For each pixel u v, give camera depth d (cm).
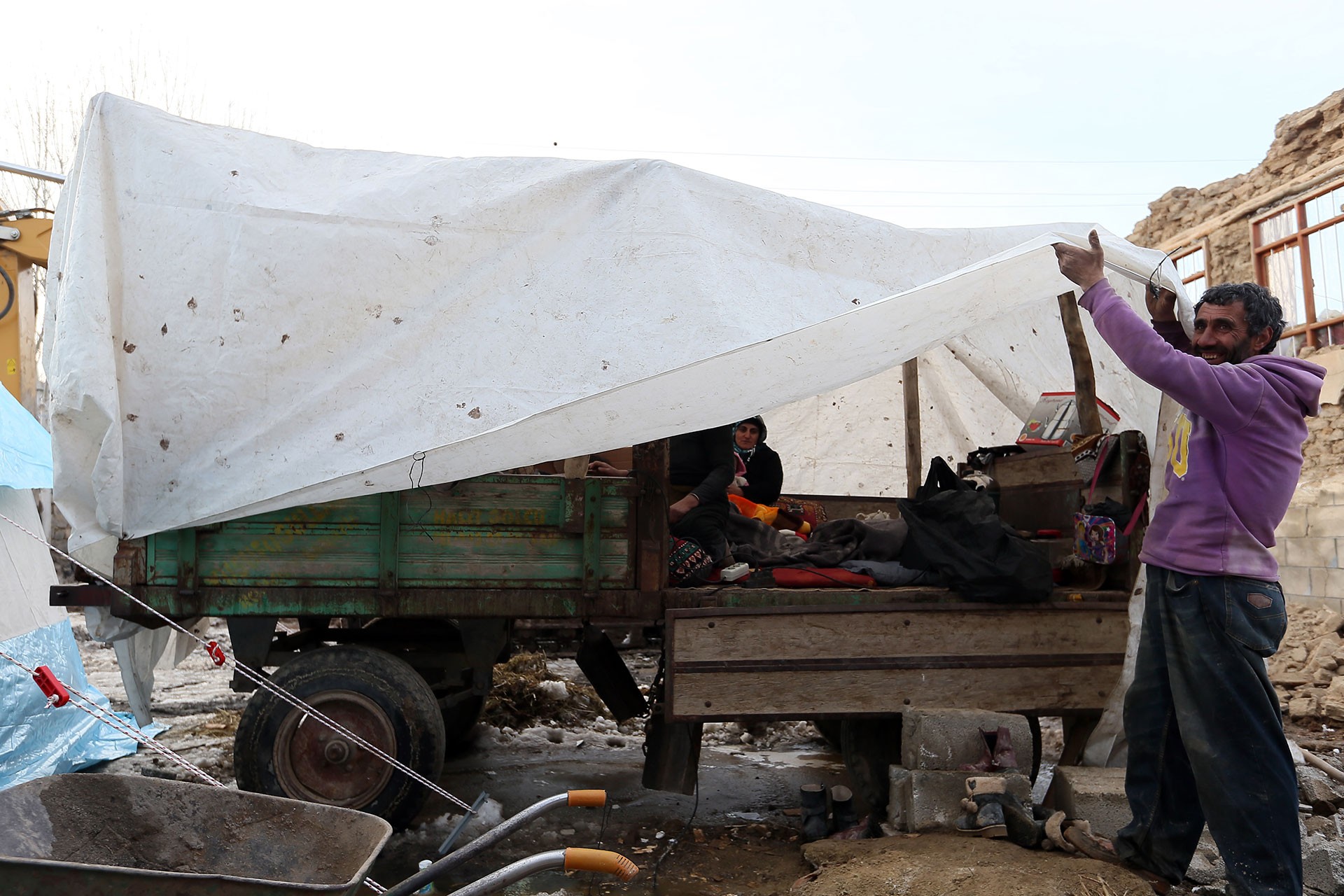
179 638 472
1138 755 332
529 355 386
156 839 253
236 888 196
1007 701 411
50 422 373
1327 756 560
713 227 410
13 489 527
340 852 245
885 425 711
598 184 411
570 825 429
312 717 375
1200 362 292
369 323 389
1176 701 309
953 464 713
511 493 398
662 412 380
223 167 396
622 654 895
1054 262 382
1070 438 486
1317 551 998
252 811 254
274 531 389
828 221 429
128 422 380
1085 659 419
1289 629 913
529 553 399
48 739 495
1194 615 303
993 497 517
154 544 384
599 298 393
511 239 400
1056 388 573
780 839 414
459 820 421
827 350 378
